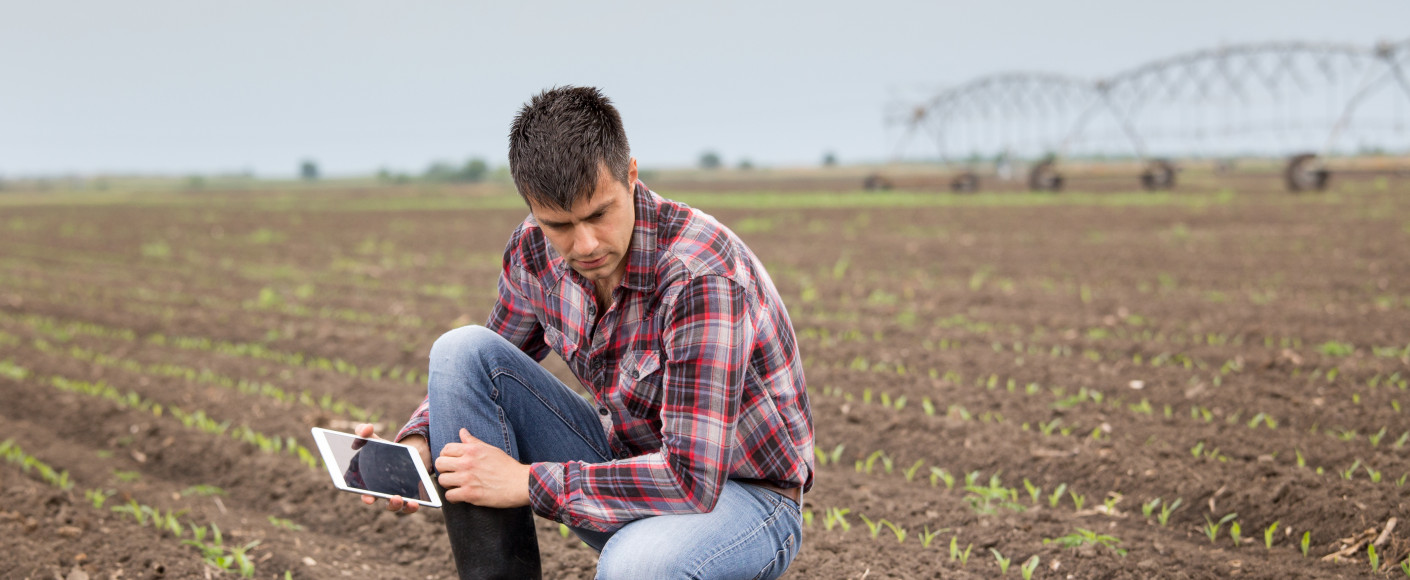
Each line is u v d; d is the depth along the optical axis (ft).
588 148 6.72
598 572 7.80
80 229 76.89
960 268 40.96
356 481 7.89
